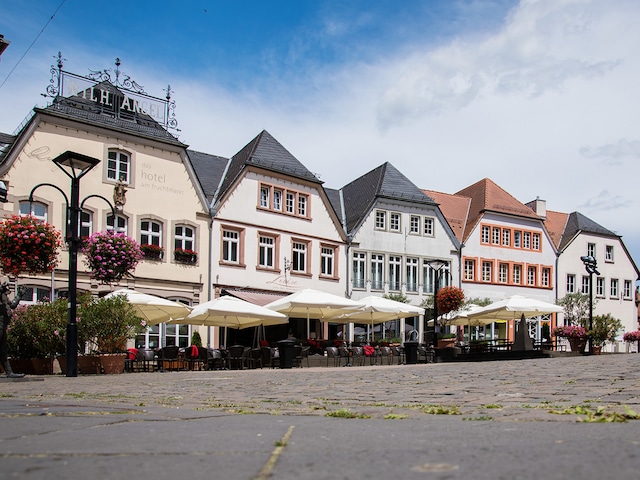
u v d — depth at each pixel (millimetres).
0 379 14148
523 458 3332
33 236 16219
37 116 28219
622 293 54656
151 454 3621
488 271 47344
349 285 40062
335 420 5695
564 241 52562
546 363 18969
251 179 35750
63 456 3555
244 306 24281
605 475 2834
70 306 16734
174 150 32594
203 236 33250
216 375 16906
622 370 13469
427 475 2930
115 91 31281
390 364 27203
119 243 20656
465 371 16109
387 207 42688
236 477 2939
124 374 18375
